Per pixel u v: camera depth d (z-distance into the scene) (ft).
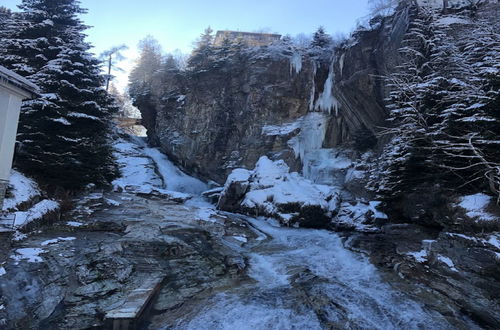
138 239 31.45
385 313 23.40
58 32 46.39
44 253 25.13
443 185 33.71
